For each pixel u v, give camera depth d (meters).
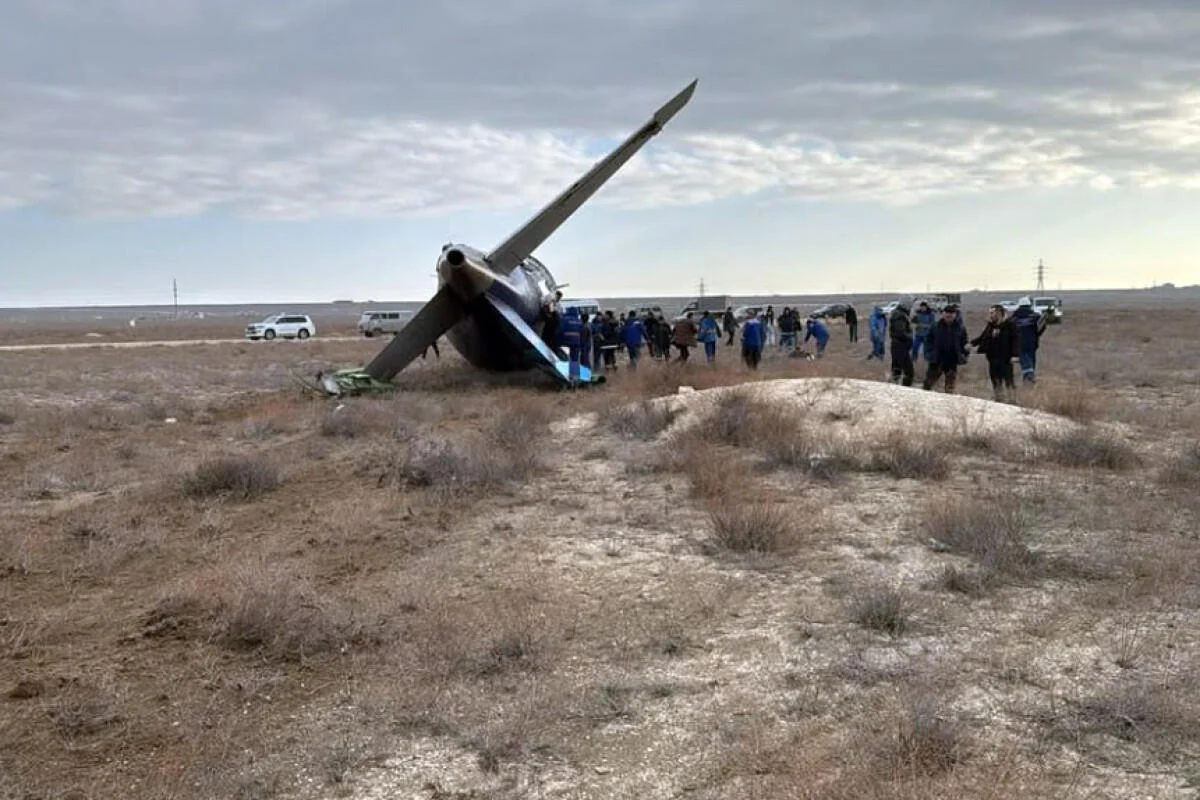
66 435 15.96
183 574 7.54
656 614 6.39
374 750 4.58
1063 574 6.98
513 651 5.71
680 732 4.69
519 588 7.00
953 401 14.32
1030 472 10.80
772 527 8.07
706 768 4.32
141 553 8.21
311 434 15.41
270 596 6.40
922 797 3.93
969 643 5.71
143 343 58.84
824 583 6.95
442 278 20.84
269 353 44.22
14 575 7.57
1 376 28.38
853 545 7.91
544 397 18.95
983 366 25.75
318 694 5.25
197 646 5.94
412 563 7.70
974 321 63.81
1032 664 5.36
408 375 24.89
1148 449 12.31
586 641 5.95
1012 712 4.78
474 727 4.78
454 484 10.44
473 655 5.67
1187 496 9.37
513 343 21.88
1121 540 7.86
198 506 9.99
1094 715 4.71
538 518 9.12
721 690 5.16
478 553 7.96
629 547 8.04
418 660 5.65
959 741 4.44
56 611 6.67
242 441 15.09
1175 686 5.03
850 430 12.83
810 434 12.61
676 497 9.88
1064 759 4.30
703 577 7.16
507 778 4.28
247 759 4.51
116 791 4.22
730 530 8.03
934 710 4.68
